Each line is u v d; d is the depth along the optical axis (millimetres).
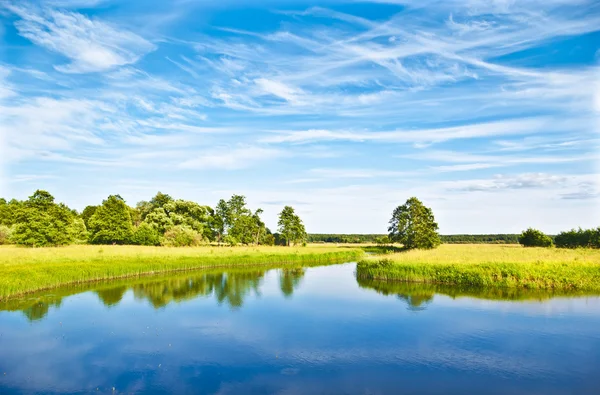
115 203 71688
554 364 16047
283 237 96125
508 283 32469
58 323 21781
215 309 25688
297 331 20688
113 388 13773
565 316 23250
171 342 18859
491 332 20312
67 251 45938
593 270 32188
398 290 32750
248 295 30688
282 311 25203
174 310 25297
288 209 96688
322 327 21438
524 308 25344
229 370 15523
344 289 33438
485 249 57438
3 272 29578
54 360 16359
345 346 18375
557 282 31453
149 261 43438
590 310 24625
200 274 42812
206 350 17781
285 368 15750
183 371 15383
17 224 58562
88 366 15773
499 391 13633
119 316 23531
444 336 19766
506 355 17062
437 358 16797
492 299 28328
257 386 14039
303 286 35188
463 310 25062
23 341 18719
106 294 29953
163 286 34188
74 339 19094
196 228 79250
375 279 38906
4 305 25719
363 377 14859
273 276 42250
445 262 37844
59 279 32125
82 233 75625
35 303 26391
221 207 93500
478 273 33781
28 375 14812
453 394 13414
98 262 39500
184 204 80000
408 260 40719
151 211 85312
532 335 19766
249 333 20391
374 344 18641
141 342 18797
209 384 14219
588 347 18000
